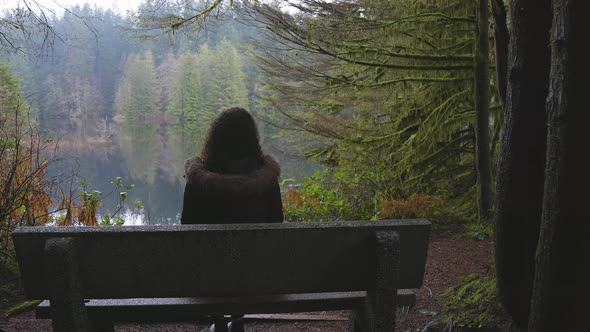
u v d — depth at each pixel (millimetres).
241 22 7551
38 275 1920
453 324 2748
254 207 2260
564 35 1615
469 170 8586
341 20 7301
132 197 17812
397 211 6516
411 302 2203
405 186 8180
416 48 7703
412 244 2027
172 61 56438
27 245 1868
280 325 3322
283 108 9109
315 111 8992
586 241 1635
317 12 7402
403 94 8422
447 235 5918
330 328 3242
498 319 2553
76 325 1852
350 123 8859
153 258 1906
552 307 1711
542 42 1941
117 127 51406
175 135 47094
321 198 7746
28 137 5215
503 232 2092
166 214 13477
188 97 45438
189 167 2205
